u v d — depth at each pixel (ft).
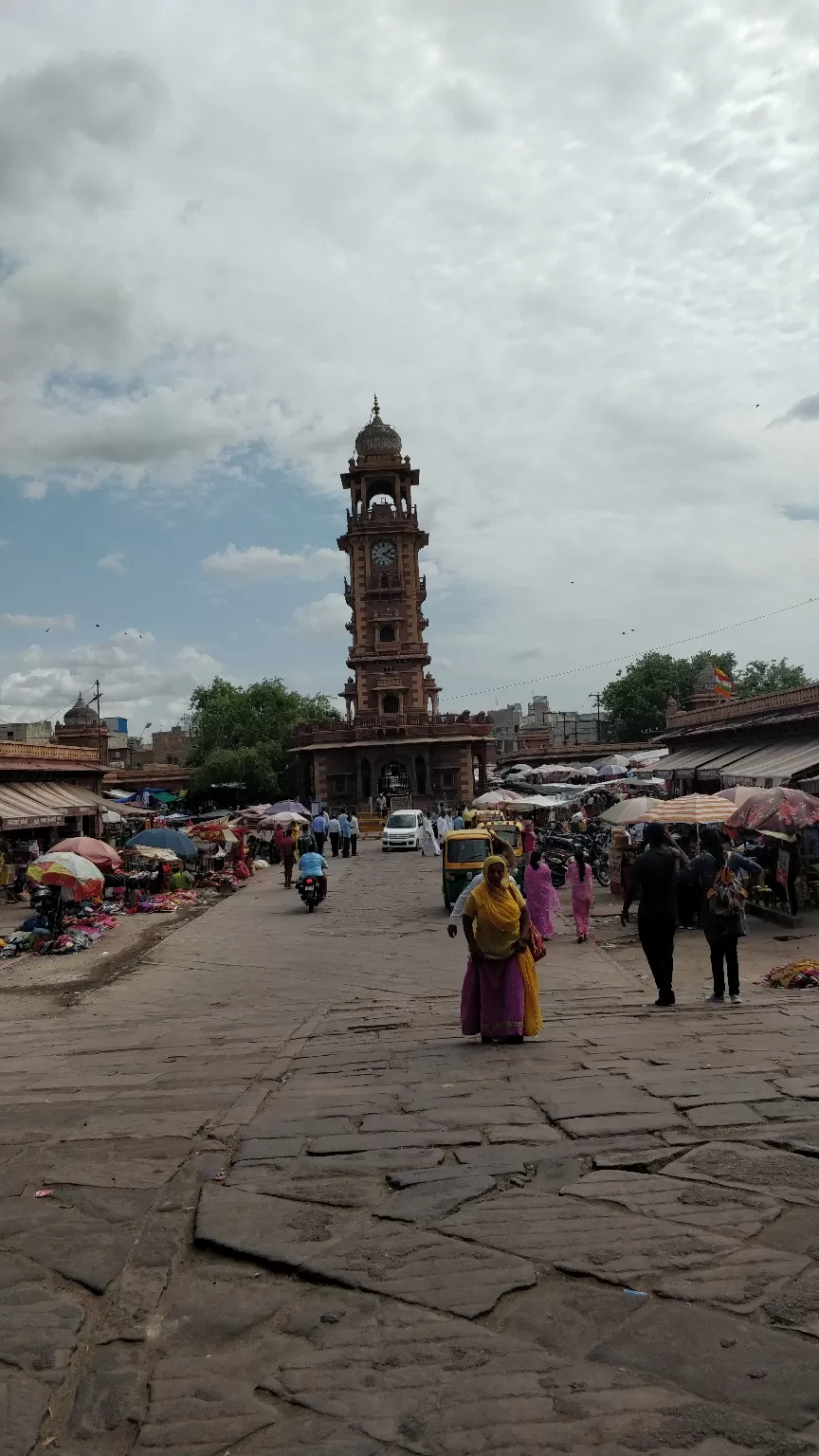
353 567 219.61
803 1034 23.70
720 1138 15.99
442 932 57.36
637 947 48.21
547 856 73.82
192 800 211.00
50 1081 24.67
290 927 62.64
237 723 217.97
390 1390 9.68
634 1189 14.15
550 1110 18.16
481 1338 10.46
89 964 52.16
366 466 221.05
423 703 215.92
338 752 197.36
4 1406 9.77
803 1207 13.17
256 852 122.72
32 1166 16.87
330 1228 13.52
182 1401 9.71
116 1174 16.22
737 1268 11.57
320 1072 23.26
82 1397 9.89
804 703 83.51
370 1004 37.40
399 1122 18.11
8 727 220.02
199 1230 13.60
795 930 48.29
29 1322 11.36
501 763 250.16
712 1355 9.87
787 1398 9.09
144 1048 29.22
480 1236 12.89
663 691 251.39
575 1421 8.99
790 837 47.06
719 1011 28.45
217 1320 11.31
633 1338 10.27
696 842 65.10
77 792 114.32
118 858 69.41
